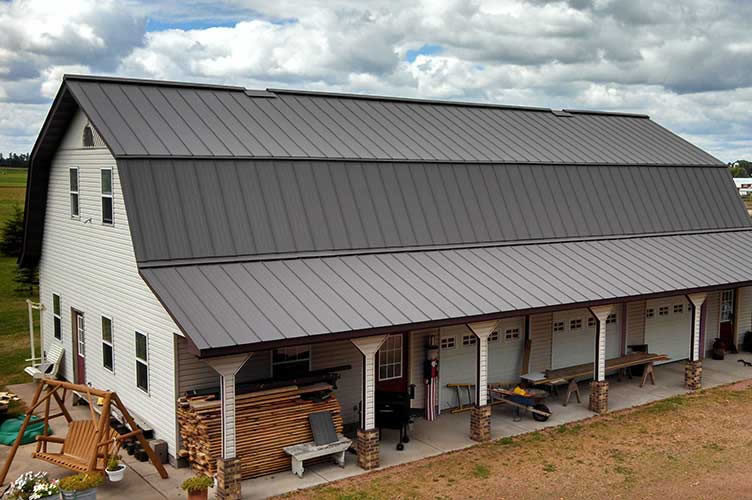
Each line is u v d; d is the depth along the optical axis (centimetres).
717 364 2253
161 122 1644
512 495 1279
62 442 1373
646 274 1883
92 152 1675
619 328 2112
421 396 1720
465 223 1845
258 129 1780
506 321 1866
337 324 1319
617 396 1903
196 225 1474
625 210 2188
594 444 1542
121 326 1592
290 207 1611
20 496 1163
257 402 1348
